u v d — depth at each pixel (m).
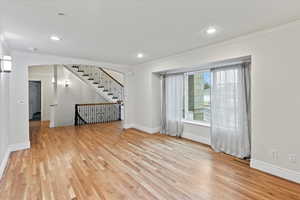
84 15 2.23
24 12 2.13
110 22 2.46
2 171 2.79
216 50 3.53
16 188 2.35
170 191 2.28
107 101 8.62
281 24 2.56
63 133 5.66
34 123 7.62
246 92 3.41
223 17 2.33
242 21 2.46
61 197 2.14
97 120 8.21
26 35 2.94
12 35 2.93
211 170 2.90
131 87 6.39
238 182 2.50
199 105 4.81
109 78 8.88
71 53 4.29
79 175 2.72
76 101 7.59
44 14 2.19
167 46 3.70
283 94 2.59
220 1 1.92
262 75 2.83
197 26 2.63
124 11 2.13
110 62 5.63
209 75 4.50
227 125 3.70
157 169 2.94
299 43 2.42
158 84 5.70
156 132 5.70
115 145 4.33
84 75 7.73
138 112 6.24
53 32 2.82
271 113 2.73
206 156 3.57
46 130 6.15
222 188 2.35
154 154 3.67
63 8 2.04
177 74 5.11
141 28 2.69
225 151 3.74
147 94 5.71
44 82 8.28
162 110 5.55
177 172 2.83
